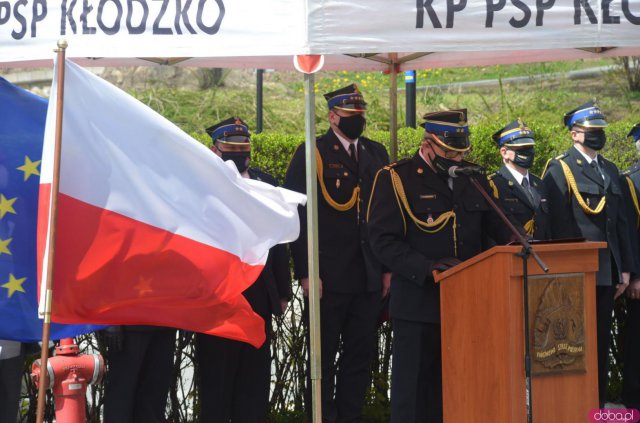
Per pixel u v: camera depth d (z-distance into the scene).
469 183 8.50
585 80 30.09
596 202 10.13
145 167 7.10
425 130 8.46
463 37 7.02
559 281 7.45
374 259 9.52
